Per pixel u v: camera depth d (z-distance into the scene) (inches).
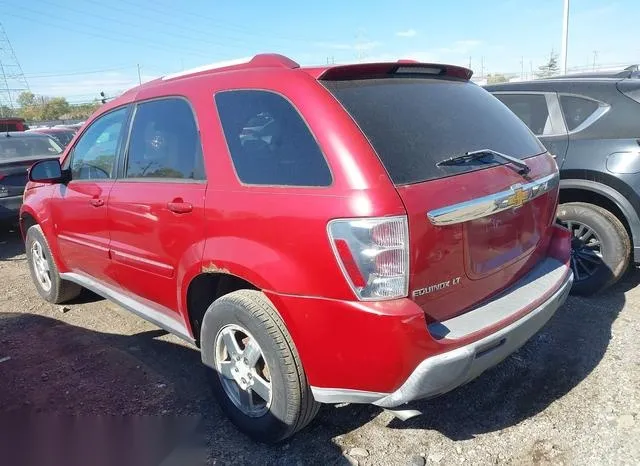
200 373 146.4
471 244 101.7
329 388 99.7
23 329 180.2
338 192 93.2
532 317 106.3
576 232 183.0
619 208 173.5
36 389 140.6
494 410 123.8
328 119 98.0
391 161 94.6
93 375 147.1
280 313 101.3
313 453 111.9
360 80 106.8
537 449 110.0
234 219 107.1
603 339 153.2
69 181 171.6
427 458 108.8
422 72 118.9
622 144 173.2
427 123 106.0
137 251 137.3
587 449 109.3
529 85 197.2
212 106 118.5
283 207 99.0
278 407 106.3
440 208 94.4
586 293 182.1
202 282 122.0
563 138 183.9
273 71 110.2
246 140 110.1
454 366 93.3
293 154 101.4
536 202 119.6
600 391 128.5
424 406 126.5
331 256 92.7
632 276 200.1
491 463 106.7
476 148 109.8
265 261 101.3
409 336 89.9
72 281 182.2
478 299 107.3
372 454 110.6
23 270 255.4
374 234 89.4
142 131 140.0
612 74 254.1
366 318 90.9
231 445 115.6
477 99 125.5
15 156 334.3
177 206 120.0
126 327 179.0
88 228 158.4
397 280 90.7
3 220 299.9
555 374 137.0
